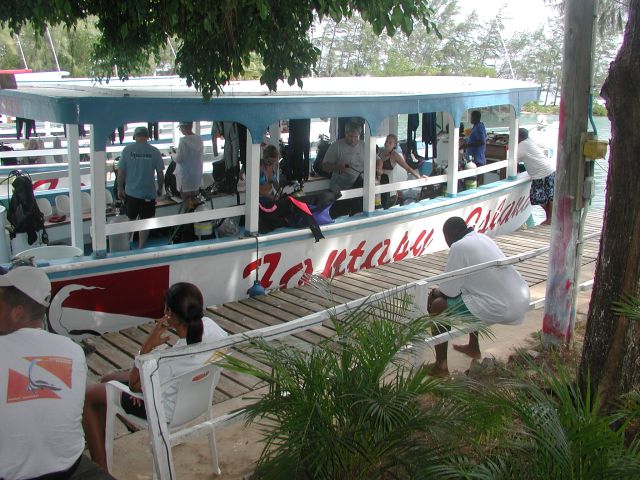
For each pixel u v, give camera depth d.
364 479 3.16
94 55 7.07
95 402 3.78
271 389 3.20
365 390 3.12
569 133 5.52
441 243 9.91
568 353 5.75
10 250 7.29
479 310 5.22
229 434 4.64
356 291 7.87
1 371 2.69
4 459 2.63
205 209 7.58
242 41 5.11
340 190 8.48
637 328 4.25
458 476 2.90
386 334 3.40
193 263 7.00
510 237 11.05
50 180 10.12
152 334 3.88
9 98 6.86
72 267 6.14
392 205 9.76
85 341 6.31
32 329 2.86
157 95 6.55
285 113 7.25
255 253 7.48
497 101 10.15
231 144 7.86
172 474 3.32
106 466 3.78
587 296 7.79
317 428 3.04
